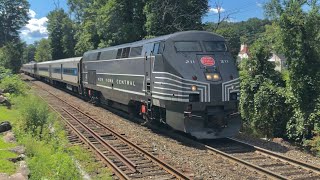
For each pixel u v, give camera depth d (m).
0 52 60.69
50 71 48.78
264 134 17.39
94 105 27.41
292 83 15.54
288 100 15.84
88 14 53.38
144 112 17.64
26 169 9.28
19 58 60.84
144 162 11.66
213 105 14.02
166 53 14.84
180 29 32.66
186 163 11.62
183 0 34.03
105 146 13.95
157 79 15.50
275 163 11.61
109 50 22.95
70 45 77.38
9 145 11.88
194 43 14.85
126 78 19.58
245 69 18.97
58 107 25.69
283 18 15.33
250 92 18.08
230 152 13.11
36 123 14.80
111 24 37.62
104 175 10.29
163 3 33.31
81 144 14.41
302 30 15.16
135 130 17.22
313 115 14.48
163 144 14.29
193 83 13.85
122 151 13.20
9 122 14.94
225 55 14.95
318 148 13.31
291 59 15.51
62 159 9.51
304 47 15.23
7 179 8.34
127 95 19.61
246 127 18.42
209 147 13.30
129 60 19.02
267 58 18.44
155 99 15.84
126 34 36.62
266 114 17.03
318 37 15.21
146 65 16.73
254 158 12.24
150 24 33.81
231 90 14.30
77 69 32.03
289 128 15.76
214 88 13.97
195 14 34.72
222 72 14.34
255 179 10.08
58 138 14.01
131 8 37.41
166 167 10.94
